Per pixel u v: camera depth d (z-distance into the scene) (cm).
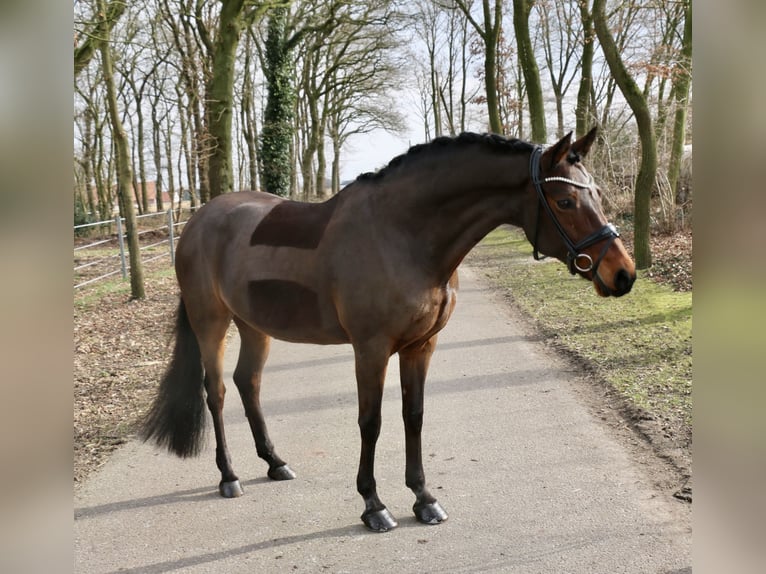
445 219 307
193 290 396
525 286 1027
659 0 1205
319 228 338
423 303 310
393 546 313
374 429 326
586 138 285
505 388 539
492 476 380
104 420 501
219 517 352
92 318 857
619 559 288
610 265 275
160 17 1533
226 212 392
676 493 342
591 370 565
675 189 1246
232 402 551
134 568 303
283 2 1250
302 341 357
